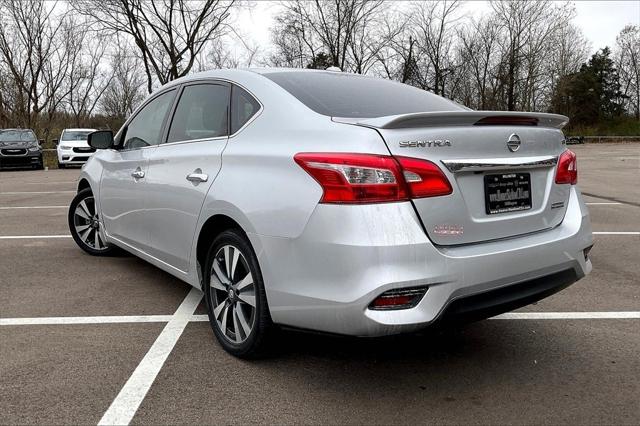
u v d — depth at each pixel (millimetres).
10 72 34281
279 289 2701
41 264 5273
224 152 3201
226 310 3203
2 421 2480
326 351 3258
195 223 3373
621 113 67438
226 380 2893
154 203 3914
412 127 2557
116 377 2920
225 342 3201
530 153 2922
